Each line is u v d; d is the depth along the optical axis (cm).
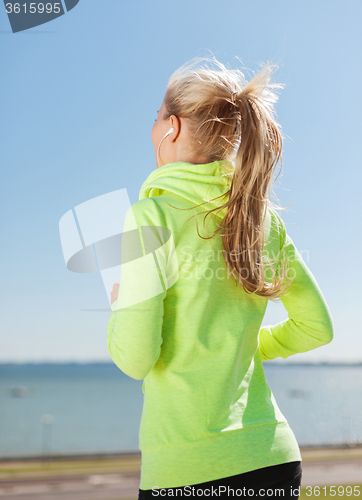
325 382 11912
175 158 98
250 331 88
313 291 102
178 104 96
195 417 77
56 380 11231
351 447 1556
